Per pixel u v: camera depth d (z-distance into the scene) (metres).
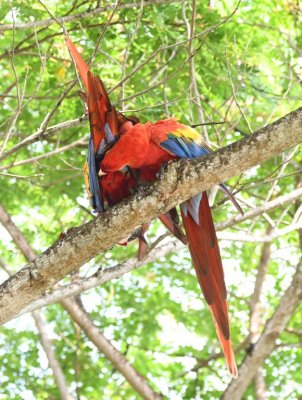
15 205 15.73
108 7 10.52
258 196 14.05
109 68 12.60
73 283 9.35
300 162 15.06
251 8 14.19
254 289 15.05
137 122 7.53
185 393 15.11
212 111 12.82
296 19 14.20
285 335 15.95
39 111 14.20
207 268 7.48
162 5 12.28
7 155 8.65
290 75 12.02
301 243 14.49
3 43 13.01
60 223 14.91
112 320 15.69
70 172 14.34
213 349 15.79
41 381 15.25
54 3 12.94
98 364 15.25
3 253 15.75
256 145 6.23
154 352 15.75
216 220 14.77
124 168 7.30
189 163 6.41
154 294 15.88
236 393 12.96
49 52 12.88
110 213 6.60
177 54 12.45
